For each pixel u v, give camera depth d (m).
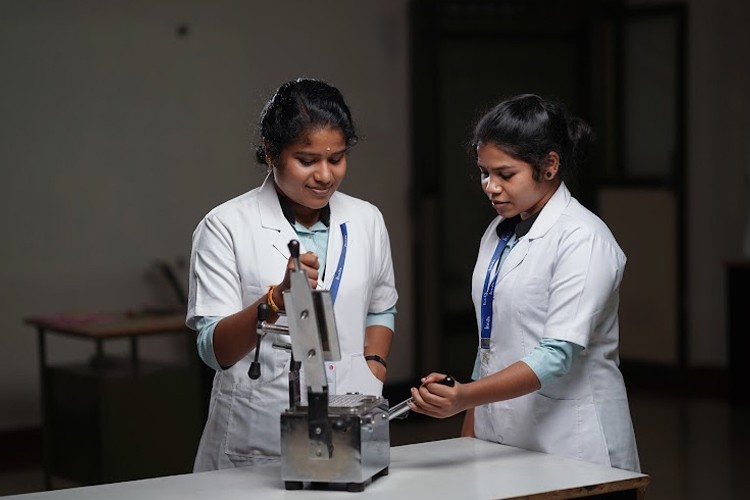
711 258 7.46
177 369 5.03
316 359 2.19
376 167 7.06
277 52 6.77
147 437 4.95
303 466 2.23
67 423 5.11
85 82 6.25
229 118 6.64
